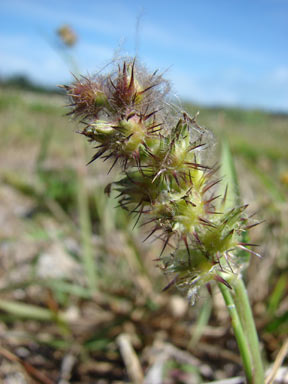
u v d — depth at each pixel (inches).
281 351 2.2
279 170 7.8
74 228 4.8
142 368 3.2
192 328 3.4
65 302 3.7
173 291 3.7
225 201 1.9
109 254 4.4
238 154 9.3
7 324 3.6
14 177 6.3
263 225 4.3
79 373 3.1
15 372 3.0
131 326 3.5
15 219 5.5
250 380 1.9
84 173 4.6
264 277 3.8
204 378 3.1
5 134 10.8
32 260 4.1
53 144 9.7
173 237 1.8
